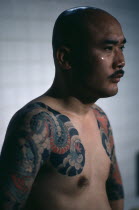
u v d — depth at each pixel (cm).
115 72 131
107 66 130
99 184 140
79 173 132
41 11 365
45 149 123
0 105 351
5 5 346
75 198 131
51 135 126
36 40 364
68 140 131
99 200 137
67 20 136
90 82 132
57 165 128
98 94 134
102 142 147
